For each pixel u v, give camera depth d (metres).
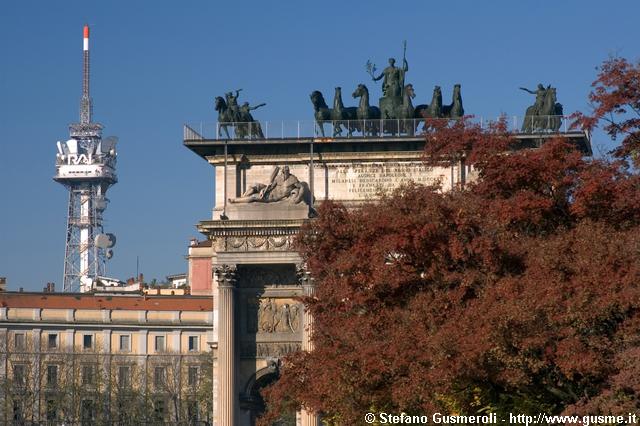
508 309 173.25
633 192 190.25
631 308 174.38
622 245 178.50
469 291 191.00
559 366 172.75
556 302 172.62
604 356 171.88
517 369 175.25
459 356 176.12
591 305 171.75
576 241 182.25
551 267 179.75
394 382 189.12
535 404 186.12
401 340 186.12
